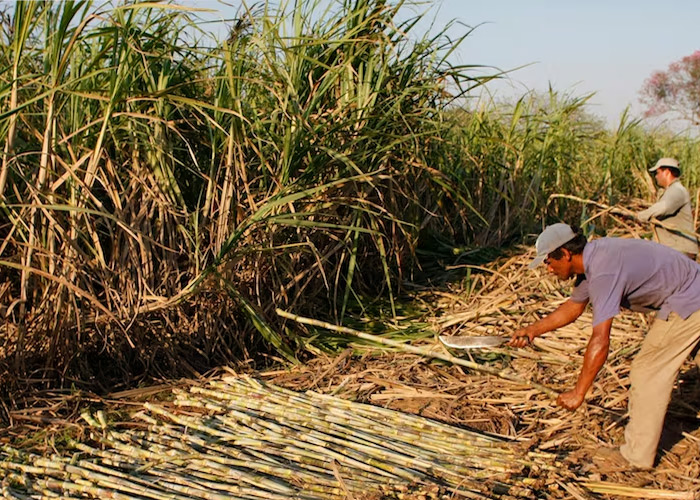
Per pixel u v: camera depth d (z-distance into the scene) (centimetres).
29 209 402
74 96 425
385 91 564
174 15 470
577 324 557
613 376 451
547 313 581
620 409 418
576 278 382
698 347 357
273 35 491
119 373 452
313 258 535
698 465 355
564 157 891
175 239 472
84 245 442
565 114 840
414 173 610
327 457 341
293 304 507
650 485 341
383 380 454
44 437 365
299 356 500
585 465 358
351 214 547
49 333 411
